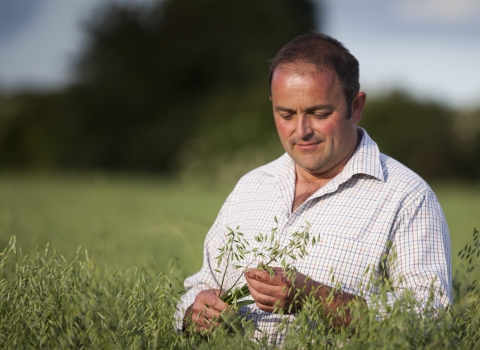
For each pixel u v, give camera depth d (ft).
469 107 106.83
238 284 11.05
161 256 18.21
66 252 16.35
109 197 50.60
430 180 102.37
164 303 10.34
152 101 129.08
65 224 27.50
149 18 136.77
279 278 9.10
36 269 9.91
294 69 10.38
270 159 78.43
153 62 131.85
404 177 10.52
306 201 10.79
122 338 8.75
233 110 106.83
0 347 8.78
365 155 10.69
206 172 81.05
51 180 77.25
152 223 30.42
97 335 8.52
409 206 10.19
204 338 9.59
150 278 11.93
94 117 126.52
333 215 10.55
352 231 10.27
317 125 10.52
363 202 10.46
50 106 126.52
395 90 108.99
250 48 137.18
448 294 9.55
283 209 11.11
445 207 48.42
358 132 11.57
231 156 81.35
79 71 129.59
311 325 8.57
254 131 83.76
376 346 7.79
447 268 9.95
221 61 135.54
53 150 122.62
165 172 119.14
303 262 10.37
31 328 8.87
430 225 10.11
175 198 54.85
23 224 23.91
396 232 10.14
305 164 10.76
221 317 9.56
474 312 9.23
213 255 12.10
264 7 140.05
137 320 9.33
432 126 102.01
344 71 10.48
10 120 121.70
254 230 11.26
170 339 9.07
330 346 8.45
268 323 10.27
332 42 10.72
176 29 135.13
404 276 9.81
